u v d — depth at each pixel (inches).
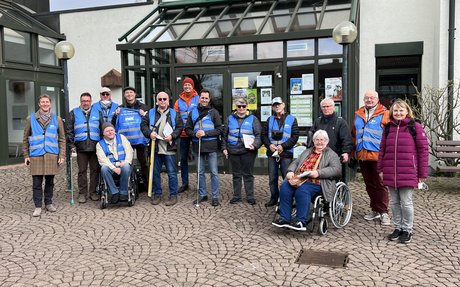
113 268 167.6
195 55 363.6
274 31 351.9
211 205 263.1
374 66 397.4
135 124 294.0
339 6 365.4
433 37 380.8
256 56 347.9
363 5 396.5
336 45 329.4
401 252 179.3
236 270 163.3
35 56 469.1
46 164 247.6
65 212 254.7
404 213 192.5
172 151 267.4
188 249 187.3
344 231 209.0
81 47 507.8
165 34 386.0
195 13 418.0
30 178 364.5
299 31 329.7
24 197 294.5
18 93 450.9
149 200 281.7
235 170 267.0
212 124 265.7
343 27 231.0
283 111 259.8
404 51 388.2
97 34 501.0
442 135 340.8
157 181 271.4
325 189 201.6
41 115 251.0
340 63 328.2
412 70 394.9
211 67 358.3
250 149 260.4
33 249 191.3
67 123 299.0
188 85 305.9
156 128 267.3
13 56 445.1
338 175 205.2
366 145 218.5
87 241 201.0
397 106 193.3
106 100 296.5
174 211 251.4
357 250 182.5
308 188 201.5
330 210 202.5
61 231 217.3
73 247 193.0
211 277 157.3
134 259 176.7
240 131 263.3
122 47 370.9
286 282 151.9
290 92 341.4
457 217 227.0
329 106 223.8
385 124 199.6
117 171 256.7
